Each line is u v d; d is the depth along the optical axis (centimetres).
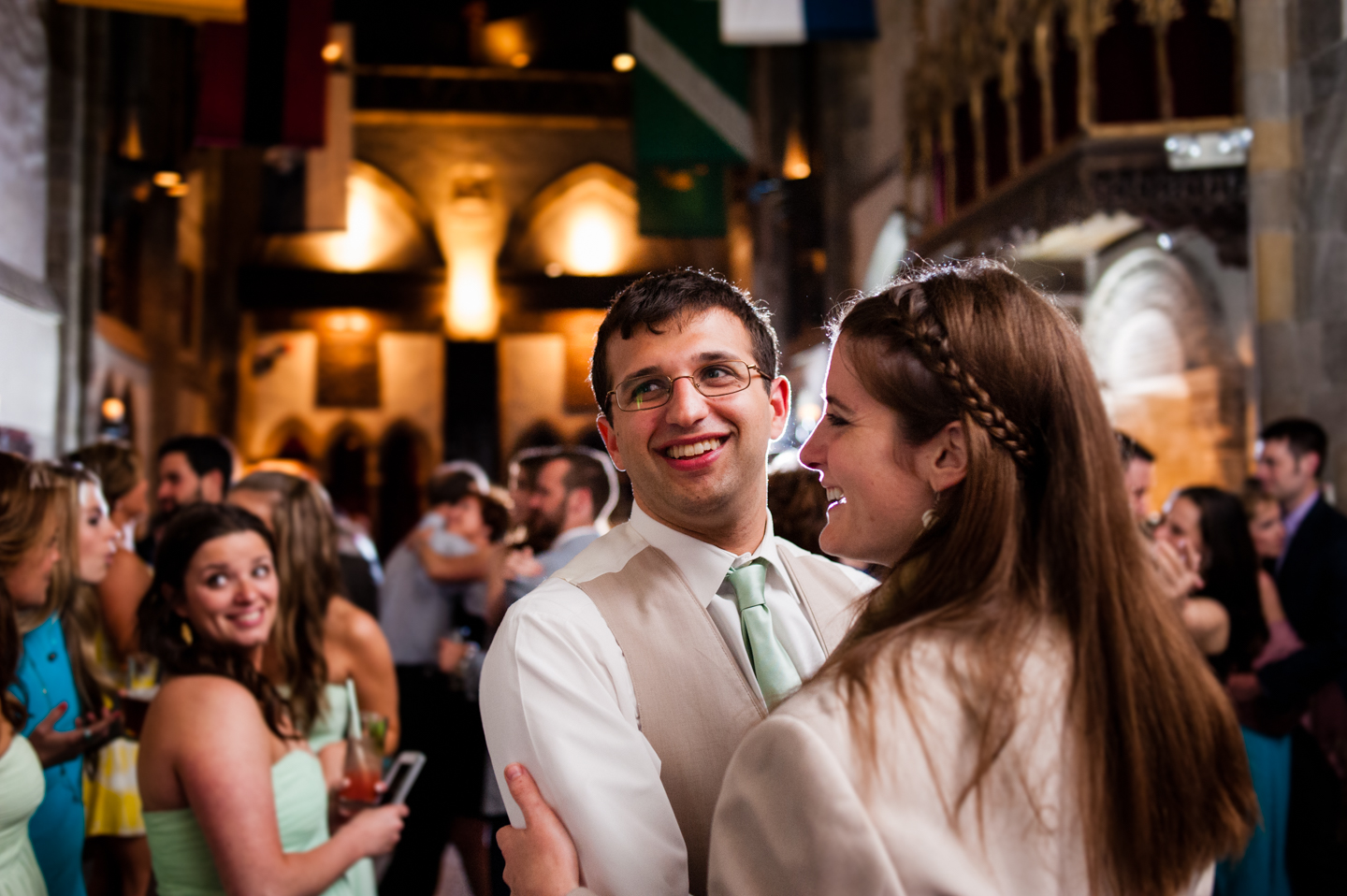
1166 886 81
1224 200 567
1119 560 87
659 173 1342
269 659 249
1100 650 84
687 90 1188
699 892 117
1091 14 602
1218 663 279
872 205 1113
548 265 1892
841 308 117
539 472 337
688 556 132
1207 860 84
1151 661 84
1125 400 766
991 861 77
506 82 1895
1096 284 807
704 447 129
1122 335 773
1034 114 682
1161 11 580
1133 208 592
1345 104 506
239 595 187
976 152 765
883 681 81
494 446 1802
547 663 117
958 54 792
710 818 118
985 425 91
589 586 128
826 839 75
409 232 1884
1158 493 714
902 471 98
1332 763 349
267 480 257
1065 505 89
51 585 223
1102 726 82
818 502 211
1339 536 325
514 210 1891
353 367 1856
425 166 1892
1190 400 679
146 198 1231
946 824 77
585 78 1909
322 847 184
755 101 1302
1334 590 318
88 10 863
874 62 1163
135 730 225
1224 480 636
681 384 127
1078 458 90
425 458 1850
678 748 120
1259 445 368
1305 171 535
